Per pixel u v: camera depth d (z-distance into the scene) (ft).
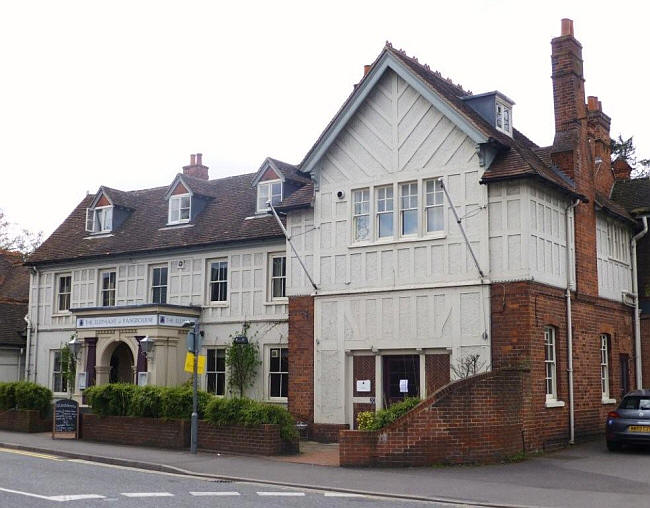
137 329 84.79
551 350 66.39
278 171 87.40
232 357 84.64
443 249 66.13
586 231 73.87
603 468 53.21
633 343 82.89
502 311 62.64
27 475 47.98
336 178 73.05
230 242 87.10
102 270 99.55
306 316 73.36
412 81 68.13
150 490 42.88
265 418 60.08
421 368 66.39
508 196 63.77
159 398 66.49
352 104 71.26
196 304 89.61
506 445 56.59
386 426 54.13
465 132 65.26
